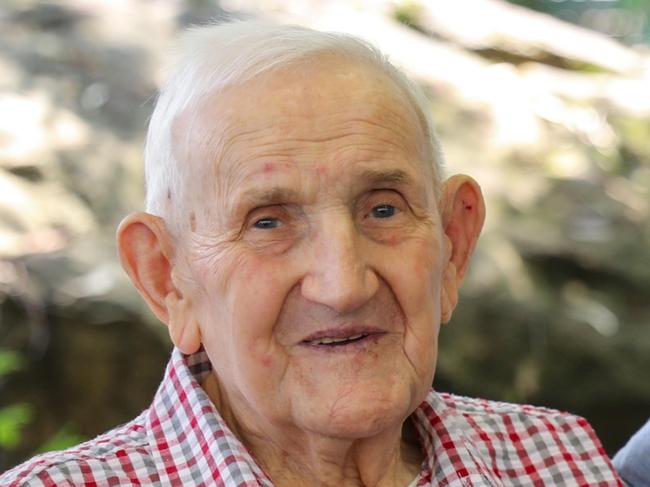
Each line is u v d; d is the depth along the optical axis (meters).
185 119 1.89
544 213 5.32
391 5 6.22
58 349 4.65
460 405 2.35
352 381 1.85
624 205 5.45
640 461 2.44
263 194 1.82
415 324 1.90
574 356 5.11
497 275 5.07
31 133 5.00
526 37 6.30
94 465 1.91
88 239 4.79
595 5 8.20
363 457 2.01
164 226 1.95
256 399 1.89
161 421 2.04
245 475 1.89
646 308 5.23
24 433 4.66
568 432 2.34
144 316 4.66
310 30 1.93
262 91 1.84
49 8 5.71
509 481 2.23
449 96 5.77
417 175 1.92
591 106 6.00
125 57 5.45
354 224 1.87
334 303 1.79
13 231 4.70
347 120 1.84
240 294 1.85
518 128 5.70
